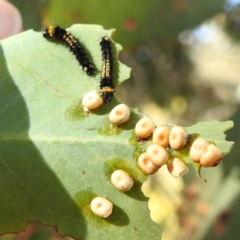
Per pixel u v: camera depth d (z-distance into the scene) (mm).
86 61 46
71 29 48
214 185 71
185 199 73
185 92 102
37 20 70
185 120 104
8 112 45
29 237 75
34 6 70
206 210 70
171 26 66
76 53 46
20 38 47
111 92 45
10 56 47
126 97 95
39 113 45
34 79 46
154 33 65
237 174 68
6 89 45
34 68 46
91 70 46
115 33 65
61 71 46
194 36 99
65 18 62
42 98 45
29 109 45
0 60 47
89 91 46
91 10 63
